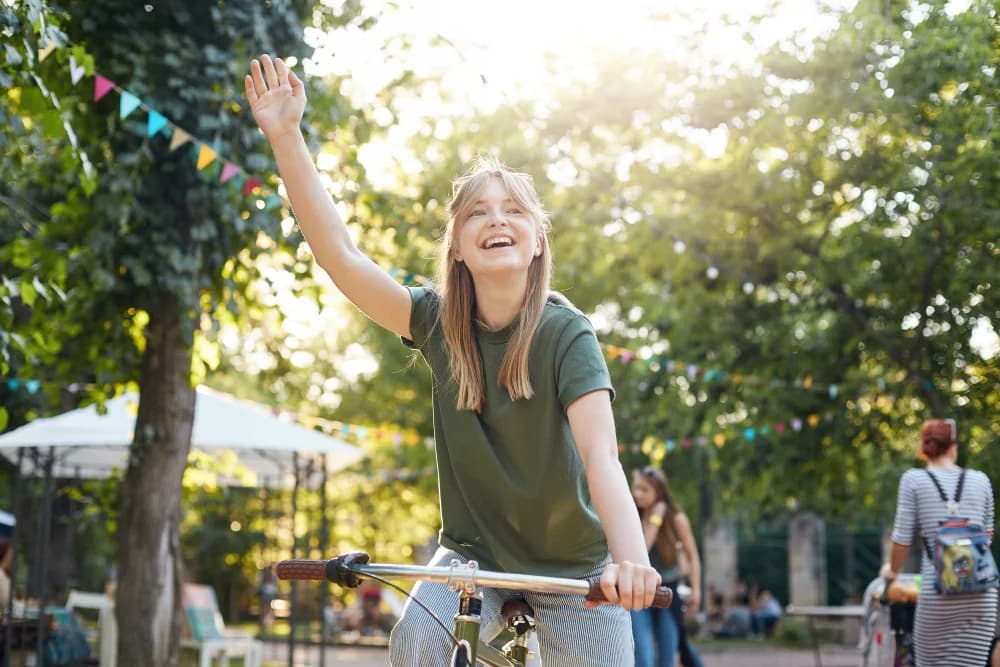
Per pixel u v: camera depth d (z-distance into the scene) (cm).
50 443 979
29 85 587
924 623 631
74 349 872
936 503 636
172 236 763
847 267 1163
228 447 1043
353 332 2453
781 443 1367
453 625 289
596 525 304
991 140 839
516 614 294
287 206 788
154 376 814
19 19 561
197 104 737
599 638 304
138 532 802
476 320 300
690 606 837
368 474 2534
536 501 296
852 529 1867
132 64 728
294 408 2422
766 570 3556
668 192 1371
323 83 811
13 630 1123
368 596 2820
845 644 2223
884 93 909
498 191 291
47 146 863
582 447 280
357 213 986
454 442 303
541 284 296
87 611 2088
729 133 1202
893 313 1151
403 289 312
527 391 290
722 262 1316
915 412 1184
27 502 1245
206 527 3075
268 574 2141
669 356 1540
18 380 931
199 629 1259
